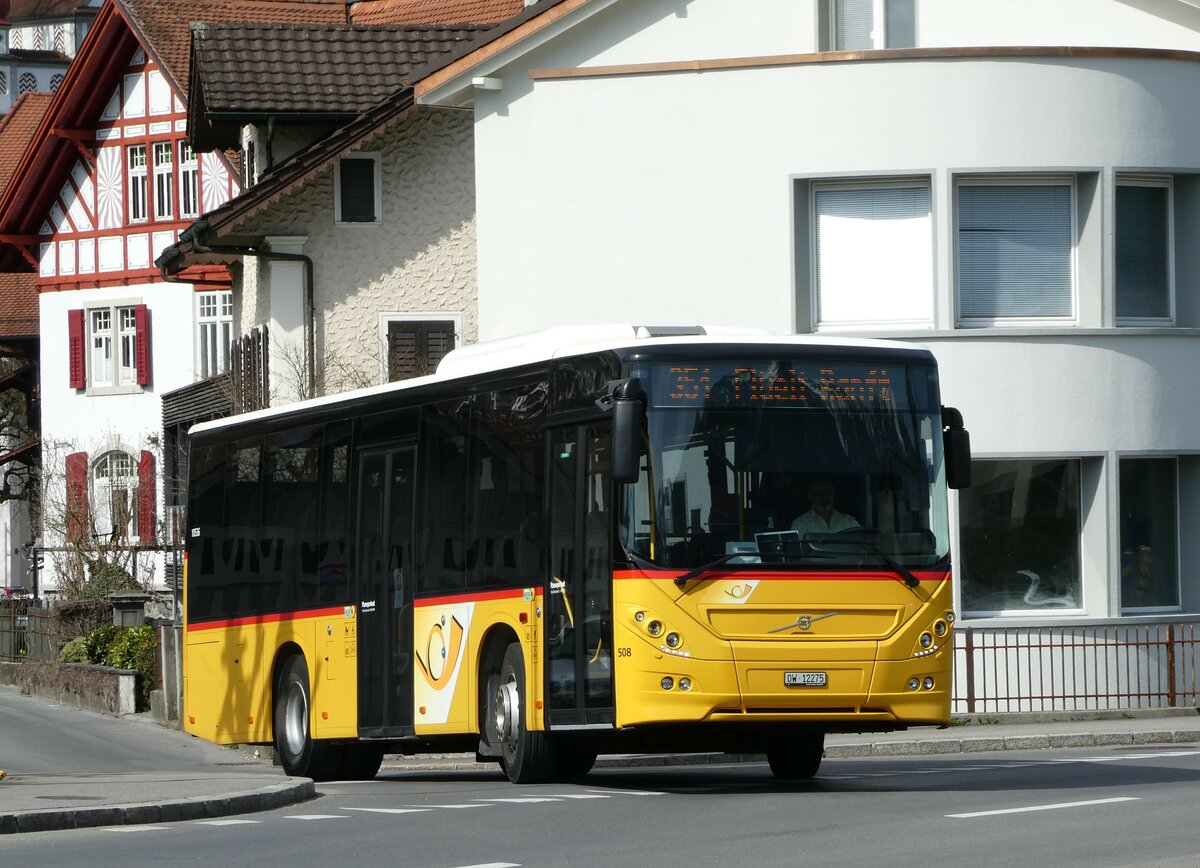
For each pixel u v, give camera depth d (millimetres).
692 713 19578
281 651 27297
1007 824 16891
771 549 19938
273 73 47656
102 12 71000
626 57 40094
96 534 58250
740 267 36562
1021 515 35719
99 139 73812
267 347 47344
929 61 35531
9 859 15906
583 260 37594
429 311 47219
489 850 15898
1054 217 36062
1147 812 17672
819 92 35969
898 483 20547
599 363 20531
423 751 26641
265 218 46969
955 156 35438
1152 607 36438
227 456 29375
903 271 35875
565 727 20719
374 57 48531
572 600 20672
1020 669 34906
